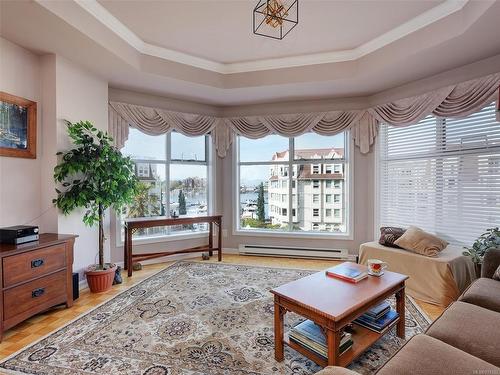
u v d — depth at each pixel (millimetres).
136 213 4012
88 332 2145
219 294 2857
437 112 3234
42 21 2227
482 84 2846
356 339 1806
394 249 3059
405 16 2627
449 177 3252
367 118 3992
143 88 3727
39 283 2316
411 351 1164
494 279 1975
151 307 2564
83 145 2910
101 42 2600
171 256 4227
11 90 2553
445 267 2580
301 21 2689
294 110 4297
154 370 1711
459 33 2406
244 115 4496
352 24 2754
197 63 3537
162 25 2775
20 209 2650
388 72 3203
